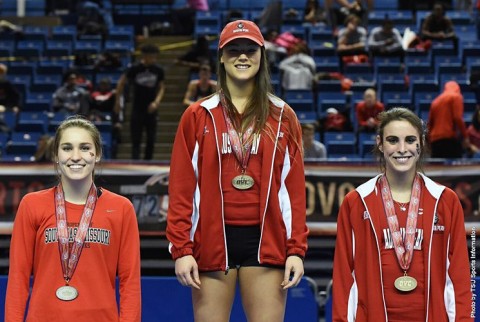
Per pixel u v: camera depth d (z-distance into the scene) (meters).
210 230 5.47
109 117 15.04
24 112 15.16
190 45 19.22
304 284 7.87
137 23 21.92
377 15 21.16
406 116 5.51
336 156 13.30
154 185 9.94
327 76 16.66
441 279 5.44
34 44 19.41
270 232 5.47
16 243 5.47
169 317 7.85
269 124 5.54
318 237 10.07
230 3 22.59
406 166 5.47
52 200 5.52
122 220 5.54
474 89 16.14
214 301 5.48
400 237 5.45
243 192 5.46
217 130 5.53
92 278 5.43
